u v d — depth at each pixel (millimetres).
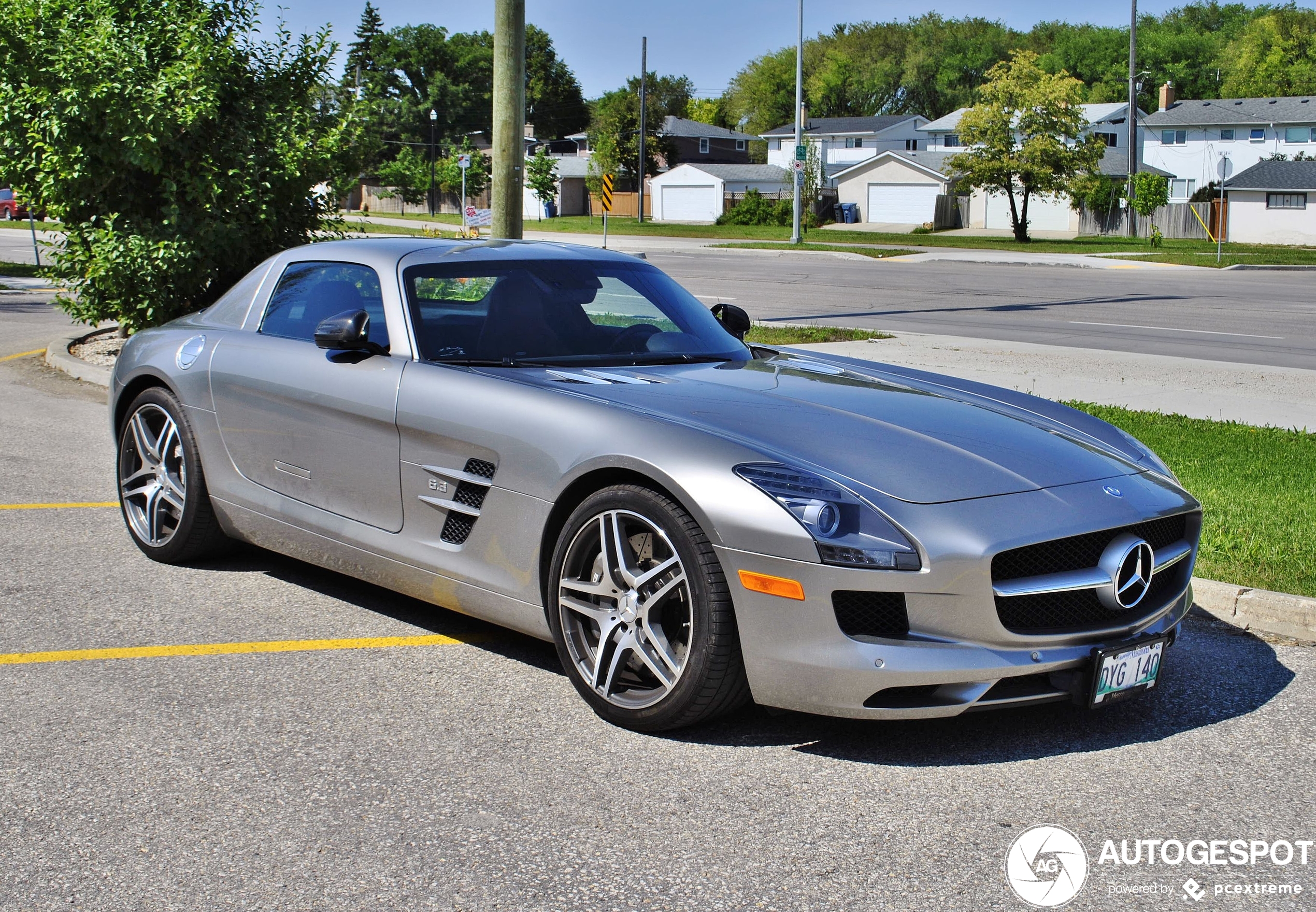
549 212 74125
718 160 91375
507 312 4355
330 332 4145
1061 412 4305
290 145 10844
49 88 9984
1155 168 73375
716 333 4758
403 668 3971
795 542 3100
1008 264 34531
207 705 3641
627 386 3863
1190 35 108938
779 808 3004
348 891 2590
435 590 4039
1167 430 8156
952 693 3152
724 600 3221
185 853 2752
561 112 114500
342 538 4301
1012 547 3135
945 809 3016
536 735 3443
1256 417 8953
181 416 4969
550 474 3596
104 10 10406
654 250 40094
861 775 3207
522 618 3770
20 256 27812
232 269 10883
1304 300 21562
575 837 2844
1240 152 70938
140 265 10172
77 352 11664
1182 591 3633
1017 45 115812
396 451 4086
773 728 3514
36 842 2801
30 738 3389
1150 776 3236
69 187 10203
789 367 4453
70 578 4957
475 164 73812
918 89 117375
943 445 3553
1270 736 3514
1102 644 3318
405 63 101562
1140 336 15117
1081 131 50906
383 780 3143
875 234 53969
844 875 2686
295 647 4168
